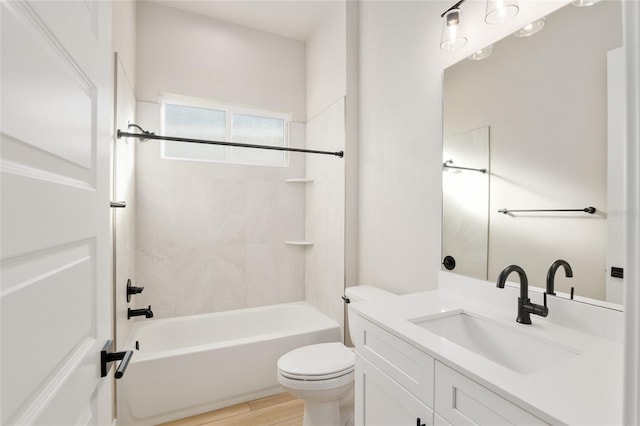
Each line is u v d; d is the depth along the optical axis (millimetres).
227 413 2014
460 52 1587
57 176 536
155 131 2629
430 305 1395
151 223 2609
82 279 652
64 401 557
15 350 408
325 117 2783
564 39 1161
